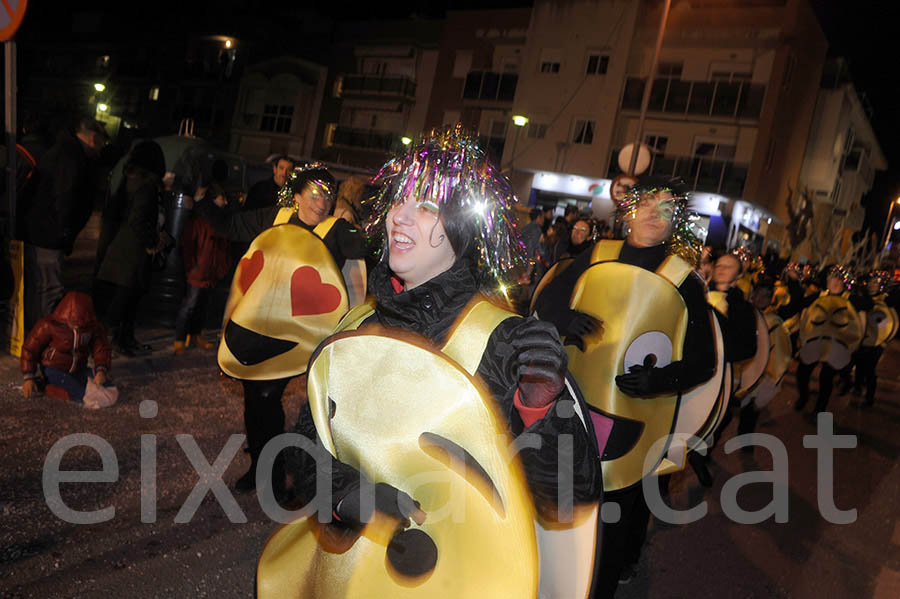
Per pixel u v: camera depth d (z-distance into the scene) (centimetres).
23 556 291
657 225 284
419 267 142
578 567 139
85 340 468
